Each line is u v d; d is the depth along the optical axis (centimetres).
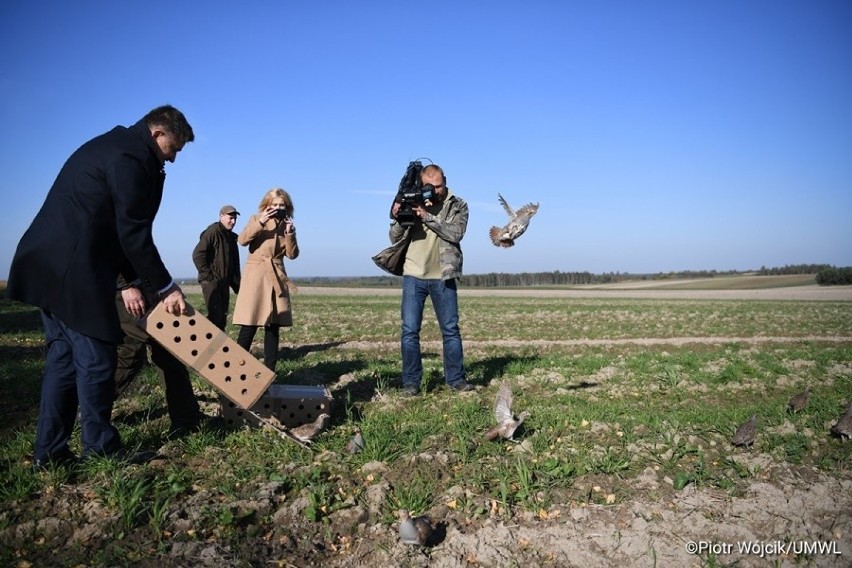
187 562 405
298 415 673
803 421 719
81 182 498
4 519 439
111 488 478
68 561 400
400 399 816
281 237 905
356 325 2084
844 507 512
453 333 871
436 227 818
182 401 648
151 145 524
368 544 448
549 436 654
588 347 1559
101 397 522
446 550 445
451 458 587
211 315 1034
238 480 525
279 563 418
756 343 1739
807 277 11294
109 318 512
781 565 444
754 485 534
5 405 767
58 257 489
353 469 561
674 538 467
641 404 827
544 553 448
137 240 508
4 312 2145
